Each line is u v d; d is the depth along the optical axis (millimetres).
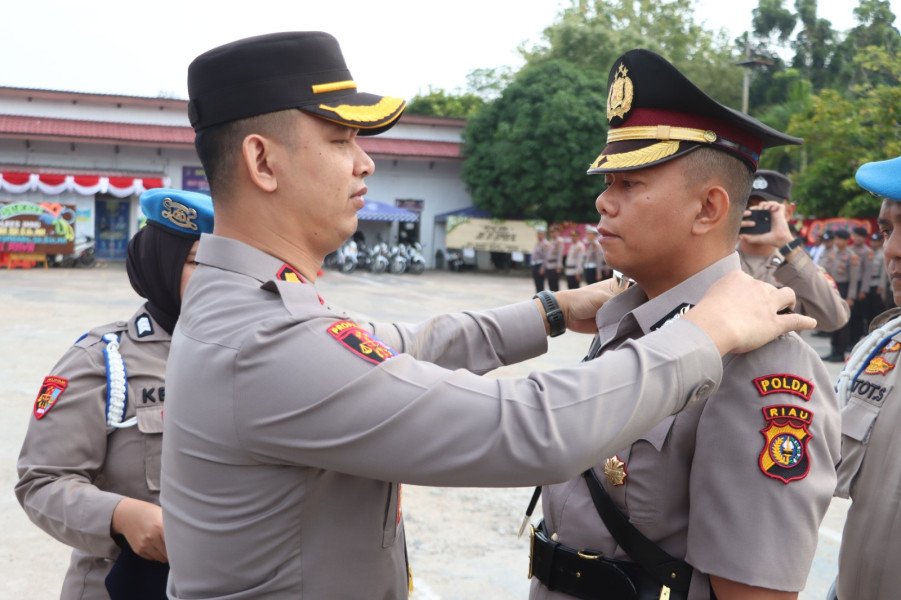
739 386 1300
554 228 17672
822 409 1312
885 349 1859
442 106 37250
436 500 4625
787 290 1310
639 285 1570
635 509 1379
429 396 1121
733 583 1263
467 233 24625
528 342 1781
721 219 1385
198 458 1210
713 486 1280
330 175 1301
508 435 1101
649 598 1363
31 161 22453
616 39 29453
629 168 1344
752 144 1388
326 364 1129
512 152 23156
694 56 32969
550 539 1513
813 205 13828
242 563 1212
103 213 23156
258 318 1213
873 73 25172
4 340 9164
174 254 1927
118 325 2020
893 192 1745
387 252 23234
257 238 1322
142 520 1672
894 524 1704
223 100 1271
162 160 23531
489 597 3443
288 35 1270
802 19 29625
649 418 1146
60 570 3648
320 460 1142
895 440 1737
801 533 1246
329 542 1234
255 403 1144
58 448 1832
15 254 19750
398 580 1357
